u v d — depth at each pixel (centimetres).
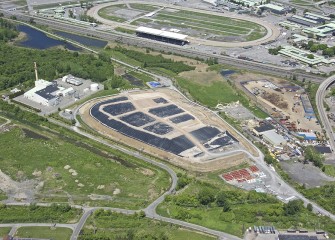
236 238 19750
